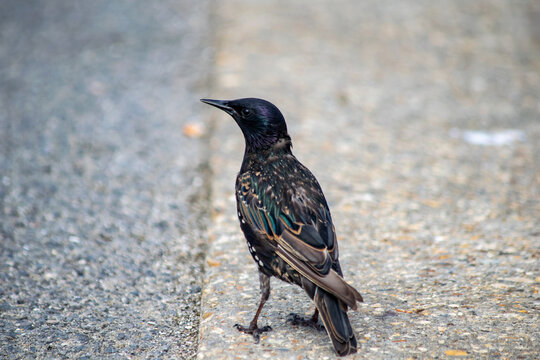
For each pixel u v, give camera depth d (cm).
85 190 1091
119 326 720
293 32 1936
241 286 776
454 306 707
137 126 1354
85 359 656
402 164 1166
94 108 1441
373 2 2281
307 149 1225
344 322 577
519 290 738
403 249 865
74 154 1226
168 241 932
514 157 1195
